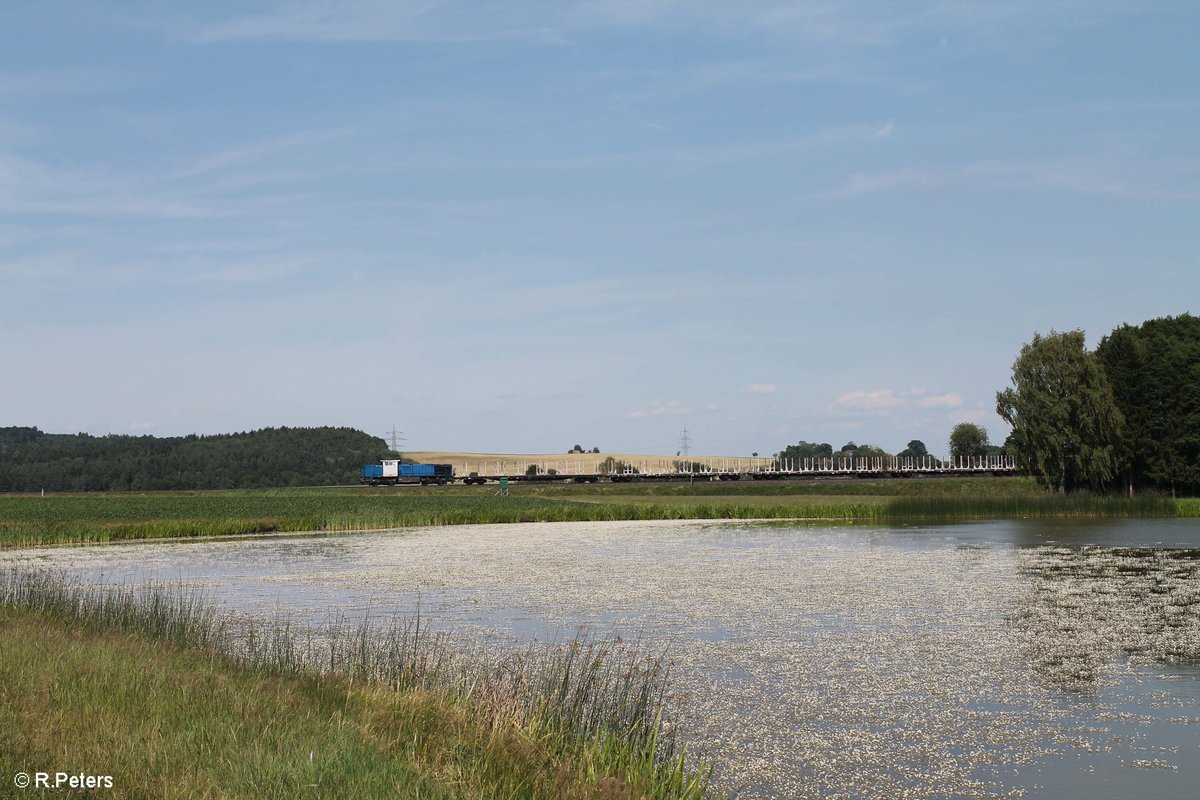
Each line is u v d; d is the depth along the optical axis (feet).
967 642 92.84
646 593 128.67
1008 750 59.62
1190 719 66.08
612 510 319.88
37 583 107.04
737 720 65.77
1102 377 359.66
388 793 37.17
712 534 245.04
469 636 95.66
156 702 48.16
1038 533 235.20
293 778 37.55
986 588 132.05
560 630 99.66
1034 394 359.87
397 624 103.14
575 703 54.34
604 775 43.55
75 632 71.20
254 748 41.24
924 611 112.16
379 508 337.52
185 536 258.78
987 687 74.90
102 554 201.16
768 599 122.42
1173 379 371.97
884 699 71.36
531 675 67.10
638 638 95.20
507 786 40.83
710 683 76.13
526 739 47.32
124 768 37.91
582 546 210.18
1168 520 281.13
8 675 51.93
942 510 302.66
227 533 267.39
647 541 222.89
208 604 119.55
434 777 41.06
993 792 52.60
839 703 70.13
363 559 183.73
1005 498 304.30
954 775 55.31
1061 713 67.56
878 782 54.29
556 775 42.93
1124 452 361.92
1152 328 406.00
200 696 50.31
